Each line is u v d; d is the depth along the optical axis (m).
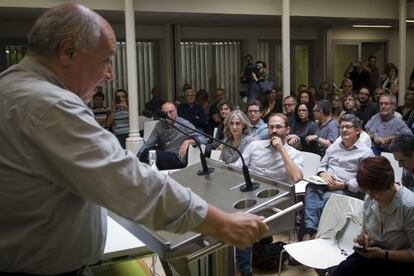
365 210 2.49
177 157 4.42
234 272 1.44
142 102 8.73
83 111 0.88
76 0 5.82
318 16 7.50
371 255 2.37
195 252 0.96
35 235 0.96
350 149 3.68
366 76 9.30
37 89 0.89
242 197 1.11
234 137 3.73
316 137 4.84
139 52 8.63
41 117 0.86
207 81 9.29
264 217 1.04
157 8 6.35
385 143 5.03
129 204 0.85
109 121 6.54
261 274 3.39
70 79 0.98
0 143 0.92
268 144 3.51
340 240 2.83
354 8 7.72
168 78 8.64
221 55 9.37
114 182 0.84
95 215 1.04
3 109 0.91
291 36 9.88
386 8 7.97
